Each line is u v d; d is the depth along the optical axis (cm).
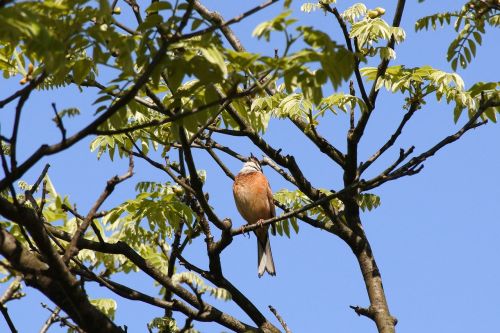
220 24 686
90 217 807
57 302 788
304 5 1203
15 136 673
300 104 1173
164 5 720
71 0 705
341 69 698
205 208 1031
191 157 952
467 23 1169
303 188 1329
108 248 1045
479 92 1172
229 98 721
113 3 848
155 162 1008
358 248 1320
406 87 1168
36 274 762
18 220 732
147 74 664
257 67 738
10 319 779
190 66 720
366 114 1202
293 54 685
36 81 688
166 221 1157
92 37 714
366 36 1134
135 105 867
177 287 1067
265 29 670
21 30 621
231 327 1084
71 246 793
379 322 1230
